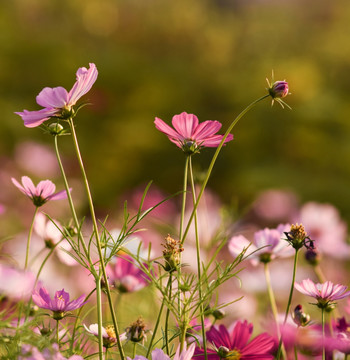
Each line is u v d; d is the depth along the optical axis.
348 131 11.77
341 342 1.65
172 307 1.54
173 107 13.01
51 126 1.56
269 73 13.05
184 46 15.74
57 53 12.87
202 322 1.54
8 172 7.02
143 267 1.57
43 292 1.60
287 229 2.03
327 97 12.38
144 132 12.34
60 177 7.78
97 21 15.97
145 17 16.33
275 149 11.84
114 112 12.73
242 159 11.79
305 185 10.41
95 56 13.40
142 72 13.32
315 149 11.48
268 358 1.67
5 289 1.53
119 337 1.57
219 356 1.63
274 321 1.92
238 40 15.46
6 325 1.50
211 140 1.73
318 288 1.65
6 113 10.59
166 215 6.87
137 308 2.73
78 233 1.52
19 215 6.34
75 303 1.57
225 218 3.02
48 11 15.52
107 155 12.06
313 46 14.77
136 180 12.07
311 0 16.42
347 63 14.09
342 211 10.08
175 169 12.20
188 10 16.59
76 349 1.67
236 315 3.16
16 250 3.06
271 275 3.43
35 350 1.38
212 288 1.58
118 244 1.56
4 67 12.38
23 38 13.01
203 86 13.59
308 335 1.69
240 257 1.58
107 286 1.45
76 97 1.56
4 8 14.68
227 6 17.88
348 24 15.24
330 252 3.12
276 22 15.71
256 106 12.42
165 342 1.62
